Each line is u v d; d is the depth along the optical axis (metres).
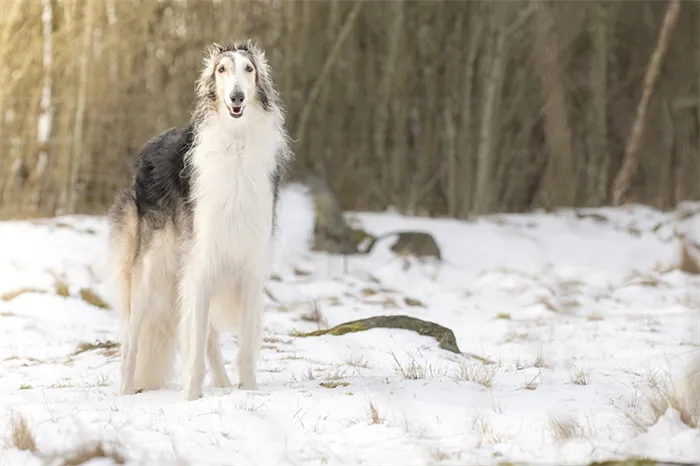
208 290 8.09
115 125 21.70
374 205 24.25
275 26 23.05
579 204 26.36
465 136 24.59
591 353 11.06
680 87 26.53
